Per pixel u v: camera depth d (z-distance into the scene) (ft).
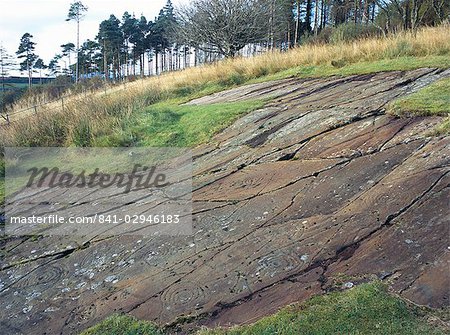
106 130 27.94
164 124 27.14
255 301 10.29
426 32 35.40
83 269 13.44
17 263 14.57
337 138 18.47
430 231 11.25
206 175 18.75
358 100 22.77
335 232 12.21
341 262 10.98
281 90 30.14
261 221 13.80
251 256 12.07
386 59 32.45
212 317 10.08
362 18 98.68
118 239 14.85
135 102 33.50
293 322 9.18
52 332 10.73
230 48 72.02
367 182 14.38
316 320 9.10
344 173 15.39
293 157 18.02
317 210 13.62
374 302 9.23
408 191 13.11
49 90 84.07
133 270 12.73
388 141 16.87
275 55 42.60
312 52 39.70
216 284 11.21
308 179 15.74
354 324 8.79
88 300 11.74
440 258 10.26
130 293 11.60
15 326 11.23
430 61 28.53
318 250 11.63
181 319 10.17
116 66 176.14
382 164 15.21
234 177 17.71
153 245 13.91
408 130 17.30
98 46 178.40
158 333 9.84
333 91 26.16
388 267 10.41
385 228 11.84
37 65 185.98
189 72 46.91
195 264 12.30
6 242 16.30
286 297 10.19
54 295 12.30
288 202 14.55
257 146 20.38
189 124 26.12
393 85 24.12
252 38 72.33
